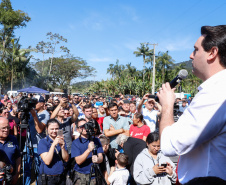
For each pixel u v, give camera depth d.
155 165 3.02
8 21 39.91
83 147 3.56
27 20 42.16
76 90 65.56
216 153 0.81
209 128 0.78
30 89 15.72
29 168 4.95
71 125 5.20
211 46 0.89
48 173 3.52
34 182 5.30
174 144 0.86
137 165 3.23
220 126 0.78
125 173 3.81
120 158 3.79
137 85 34.97
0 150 3.51
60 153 3.68
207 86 0.85
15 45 35.72
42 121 5.03
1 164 3.16
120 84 36.75
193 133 0.80
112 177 3.77
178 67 50.22
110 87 39.72
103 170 3.85
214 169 0.80
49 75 44.53
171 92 1.02
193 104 0.85
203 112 0.80
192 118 0.83
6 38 41.38
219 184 0.78
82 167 3.57
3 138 3.58
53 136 3.71
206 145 0.83
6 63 36.59
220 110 0.78
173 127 0.89
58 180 3.54
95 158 3.18
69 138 4.90
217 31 0.90
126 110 6.97
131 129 5.14
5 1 41.47
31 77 40.44
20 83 39.03
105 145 4.18
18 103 4.54
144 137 5.00
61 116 4.86
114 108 5.12
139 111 5.80
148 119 5.91
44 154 3.53
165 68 51.22
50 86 43.94
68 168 3.75
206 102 0.80
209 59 0.91
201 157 0.85
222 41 0.87
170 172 2.92
